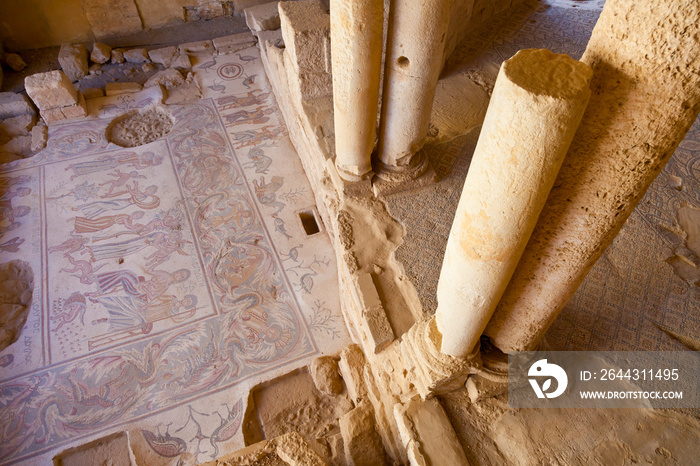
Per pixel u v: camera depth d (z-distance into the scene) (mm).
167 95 7184
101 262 5262
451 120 5254
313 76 5289
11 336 4699
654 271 3859
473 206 2225
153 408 4238
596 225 2246
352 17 3291
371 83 3689
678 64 1654
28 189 5969
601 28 1812
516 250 2291
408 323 3748
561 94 1754
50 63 7883
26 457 3986
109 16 8102
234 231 5547
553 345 3441
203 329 4734
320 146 4953
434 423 3131
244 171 6180
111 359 4527
